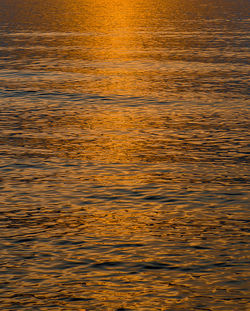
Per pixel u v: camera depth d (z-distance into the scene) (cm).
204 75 1723
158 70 1806
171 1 5041
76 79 1669
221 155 1004
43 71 1794
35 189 841
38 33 2741
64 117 1263
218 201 795
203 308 540
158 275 598
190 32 2767
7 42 2431
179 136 1118
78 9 4166
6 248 658
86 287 575
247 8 4216
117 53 2133
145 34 2688
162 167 938
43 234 695
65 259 632
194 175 901
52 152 1020
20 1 4959
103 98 1436
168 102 1392
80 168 933
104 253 645
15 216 748
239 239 679
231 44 2358
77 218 740
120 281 586
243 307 541
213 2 4866
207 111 1309
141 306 543
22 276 597
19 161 970
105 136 1116
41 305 545
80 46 2308
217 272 603
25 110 1327
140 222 727
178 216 745
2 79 1678
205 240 676
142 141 1084
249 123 1212
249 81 1636
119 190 835
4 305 546
